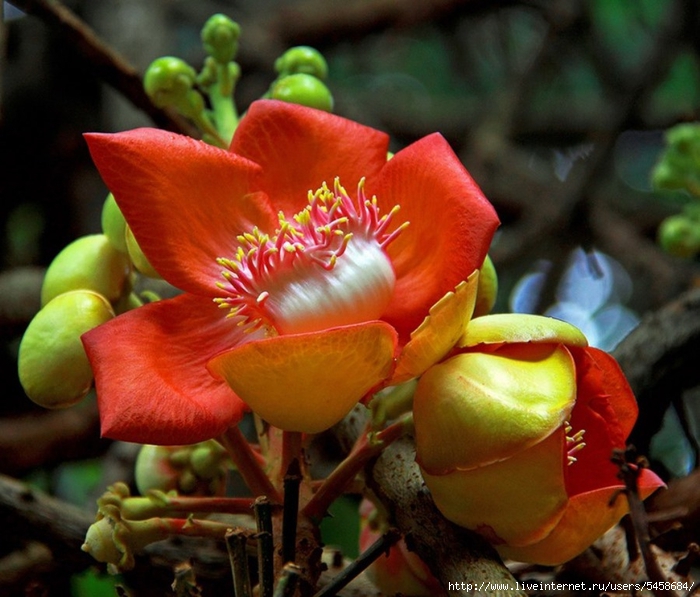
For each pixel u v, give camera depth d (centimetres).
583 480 37
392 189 40
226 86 47
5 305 72
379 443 37
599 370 37
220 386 37
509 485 35
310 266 37
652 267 84
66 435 74
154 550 46
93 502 60
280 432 40
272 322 37
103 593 57
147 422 35
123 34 92
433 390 36
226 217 39
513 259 82
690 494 49
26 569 51
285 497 35
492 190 97
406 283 39
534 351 36
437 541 37
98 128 97
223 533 38
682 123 91
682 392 52
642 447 51
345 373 35
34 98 97
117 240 40
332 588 35
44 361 39
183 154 38
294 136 41
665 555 42
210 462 43
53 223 96
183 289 38
